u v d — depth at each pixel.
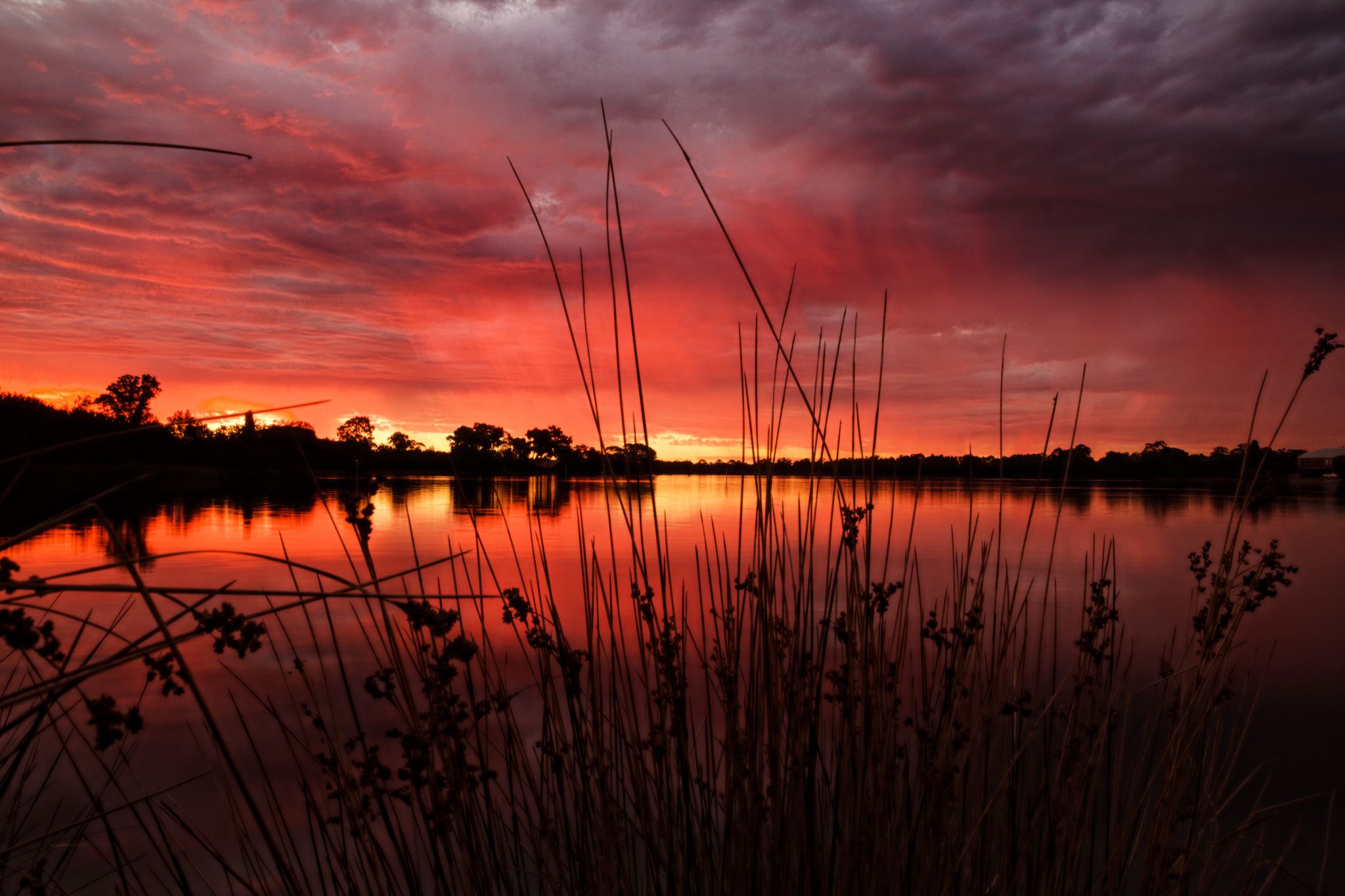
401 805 1.96
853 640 1.33
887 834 1.30
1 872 1.12
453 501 15.83
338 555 7.10
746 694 1.37
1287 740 2.84
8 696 0.60
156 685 3.28
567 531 9.41
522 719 2.26
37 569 5.82
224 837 1.92
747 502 16.34
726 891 1.32
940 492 18.97
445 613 0.81
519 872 1.38
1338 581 6.14
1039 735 1.74
